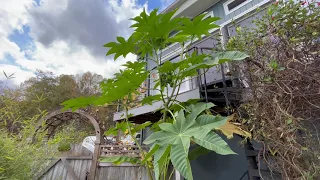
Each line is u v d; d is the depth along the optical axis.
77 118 5.59
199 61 2.19
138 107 4.88
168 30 2.09
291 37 1.96
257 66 2.09
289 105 1.72
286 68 1.84
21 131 2.94
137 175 4.50
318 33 1.88
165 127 1.59
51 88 12.51
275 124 1.76
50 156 3.24
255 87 2.04
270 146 1.84
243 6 4.55
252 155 2.37
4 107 3.12
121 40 2.24
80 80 16.27
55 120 5.20
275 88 1.88
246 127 2.14
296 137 1.66
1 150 2.37
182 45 2.61
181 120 1.60
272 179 1.88
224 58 1.93
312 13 2.11
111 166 4.54
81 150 4.99
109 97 2.17
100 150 4.72
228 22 4.74
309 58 1.85
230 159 3.44
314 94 1.72
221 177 3.47
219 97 3.27
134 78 2.00
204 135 1.33
